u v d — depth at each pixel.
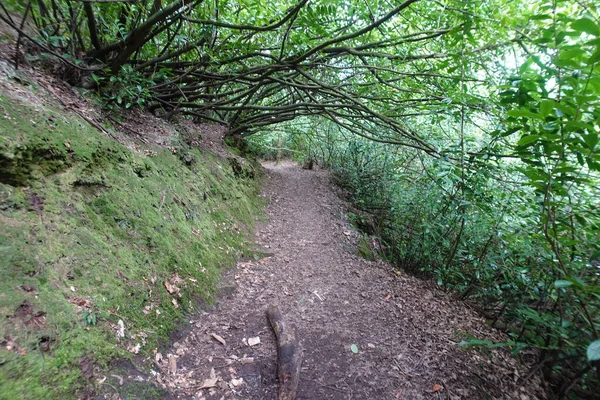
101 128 3.68
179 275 3.29
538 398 2.97
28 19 4.07
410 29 5.88
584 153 2.19
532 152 2.70
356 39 5.85
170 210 3.89
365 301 4.12
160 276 3.06
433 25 5.03
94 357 2.03
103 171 3.24
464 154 4.45
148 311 2.69
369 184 9.08
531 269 3.85
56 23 3.62
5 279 1.88
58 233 2.41
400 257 6.09
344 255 5.63
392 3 4.83
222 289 3.73
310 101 7.47
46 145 2.63
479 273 4.56
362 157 9.69
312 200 8.88
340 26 5.72
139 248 3.06
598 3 2.11
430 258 5.34
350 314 3.77
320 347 3.11
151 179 3.92
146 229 3.28
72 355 1.91
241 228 5.56
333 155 12.27
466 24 3.51
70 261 2.35
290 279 4.39
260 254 4.98
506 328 4.25
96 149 3.23
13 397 1.54
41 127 2.74
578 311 2.83
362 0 4.70
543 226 2.88
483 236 4.61
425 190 5.77
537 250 3.54
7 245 2.02
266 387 2.57
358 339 3.32
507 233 4.09
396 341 3.40
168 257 3.31
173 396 2.24
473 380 3.03
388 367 3.01
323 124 11.57
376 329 3.55
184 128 6.46
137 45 3.93
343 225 7.32
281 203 8.37
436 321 3.94
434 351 3.33
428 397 2.74
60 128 2.97
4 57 3.24
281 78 6.26
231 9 4.93
